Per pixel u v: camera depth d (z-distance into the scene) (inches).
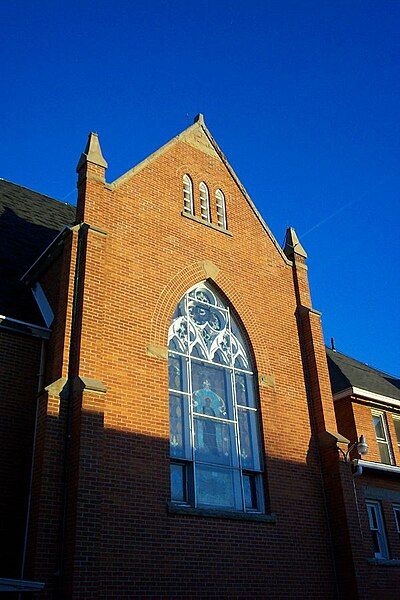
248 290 682.8
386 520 757.9
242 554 530.0
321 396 672.4
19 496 476.1
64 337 504.1
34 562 414.9
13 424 498.9
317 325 720.3
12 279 614.9
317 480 631.2
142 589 454.0
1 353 521.0
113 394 509.7
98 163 604.1
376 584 674.2
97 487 448.5
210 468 559.2
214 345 627.5
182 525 502.3
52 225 782.5
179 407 564.7
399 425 916.6
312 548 586.6
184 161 703.1
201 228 672.4
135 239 599.5
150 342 560.4
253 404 628.7
